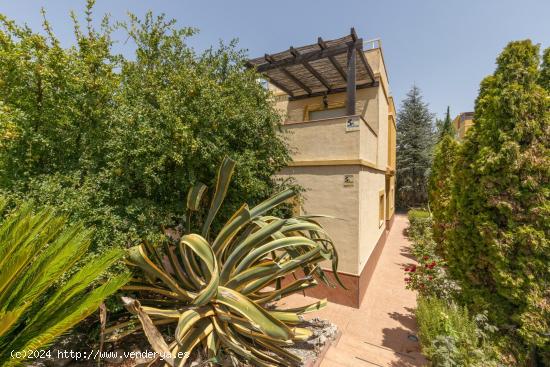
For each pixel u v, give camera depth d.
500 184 4.04
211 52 5.35
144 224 3.58
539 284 3.73
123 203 3.80
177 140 3.70
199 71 4.78
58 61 3.56
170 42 4.66
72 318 2.09
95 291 2.42
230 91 5.02
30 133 3.47
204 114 4.01
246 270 3.76
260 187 4.79
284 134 6.90
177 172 4.05
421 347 3.96
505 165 3.97
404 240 12.58
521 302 3.88
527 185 3.78
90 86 3.89
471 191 4.46
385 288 7.00
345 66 8.62
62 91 3.69
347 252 6.05
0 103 3.26
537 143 3.83
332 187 6.29
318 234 4.79
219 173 4.02
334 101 10.48
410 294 6.62
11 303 2.29
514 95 3.94
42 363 3.00
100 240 3.19
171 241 4.61
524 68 4.06
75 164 3.79
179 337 2.64
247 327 3.50
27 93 3.52
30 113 3.56
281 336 2.90
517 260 3.86
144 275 3.93
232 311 3.62
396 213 23.17
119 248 2.96
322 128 6.44
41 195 3.19
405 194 24.61
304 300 6.25
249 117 4.70
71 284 2.47
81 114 3.87
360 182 5.99
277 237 4.19
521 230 3.76
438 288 4.96
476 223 4.31
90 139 3.92
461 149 4.85
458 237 4.70
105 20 4.31
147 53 4.68
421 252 7.71
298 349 3.89
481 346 3.73
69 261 2.48
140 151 3.49
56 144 3.75
